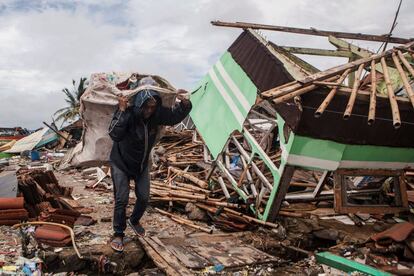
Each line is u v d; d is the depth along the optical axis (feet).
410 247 15.56
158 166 35.88
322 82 17.15
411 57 22.03
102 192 30.99
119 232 16.62
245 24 27.14
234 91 25.46
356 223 20.65
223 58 28.78
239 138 33.68
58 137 84.33
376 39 28.19
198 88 32.12
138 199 17.47
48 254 15.42
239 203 23.58
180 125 62.03
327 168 19.11
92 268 15.87
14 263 14.52
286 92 16.28
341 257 16.08
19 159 66.59
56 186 26.08
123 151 16.40
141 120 16.14
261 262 15.99
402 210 20.71
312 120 17.56
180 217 23.17
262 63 22.61
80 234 18.17
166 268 14.87
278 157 27.66
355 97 16.60
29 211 20.63
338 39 27.68
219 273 14.98
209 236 19.76
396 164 20.65
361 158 19.53
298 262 16.84
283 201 21.56
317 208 23.40
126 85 19.98
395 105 15.97
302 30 27.99
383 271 14.56
